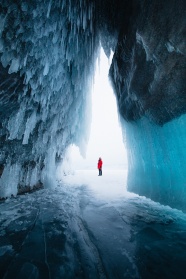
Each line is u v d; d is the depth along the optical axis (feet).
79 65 23.82
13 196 20.72
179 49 9.58
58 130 28.81
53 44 16.75
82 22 19.38
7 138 18.39
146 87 14.35
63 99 24.50
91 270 6.90
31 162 24.91
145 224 11.59
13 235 10.21
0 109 16.03
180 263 7.24
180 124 12.64
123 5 15.90
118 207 15.93
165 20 9.84
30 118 19.17
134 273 6.64
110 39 24.27
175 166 13.43
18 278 6.41
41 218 13.34
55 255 7.97
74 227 11.50
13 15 11.62
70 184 33.88
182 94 11.50
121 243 9.09
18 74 14.52
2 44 12.00
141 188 19.72
